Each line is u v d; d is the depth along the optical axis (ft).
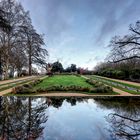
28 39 144.15
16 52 130.31
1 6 112.16
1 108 27.61
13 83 89.15
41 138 14.03
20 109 26.66
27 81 101.14
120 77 132.77
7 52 118.83
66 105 31.22
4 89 67.46
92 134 15.14
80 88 62.39
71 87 63.46
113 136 14.80
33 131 15.69
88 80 97.14
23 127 17.02
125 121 19.45
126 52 91.91
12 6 117.19
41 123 18.40
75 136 14.64
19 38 124.57
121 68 117.91
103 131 16.24
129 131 16.17
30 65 171.22
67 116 22.04
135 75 118.73
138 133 15.79
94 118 20.98
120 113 23.85
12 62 138.00
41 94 55.26
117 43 92.84
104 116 22.12
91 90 59.47
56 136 14.62
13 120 19.47
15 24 119.65
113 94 55.36
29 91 57.21
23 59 153.89
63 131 15.94
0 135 14.48
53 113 23.82
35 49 170.60
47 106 29.89
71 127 17.16
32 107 28.78
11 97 45.93
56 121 19.42
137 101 36.76
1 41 118.52
